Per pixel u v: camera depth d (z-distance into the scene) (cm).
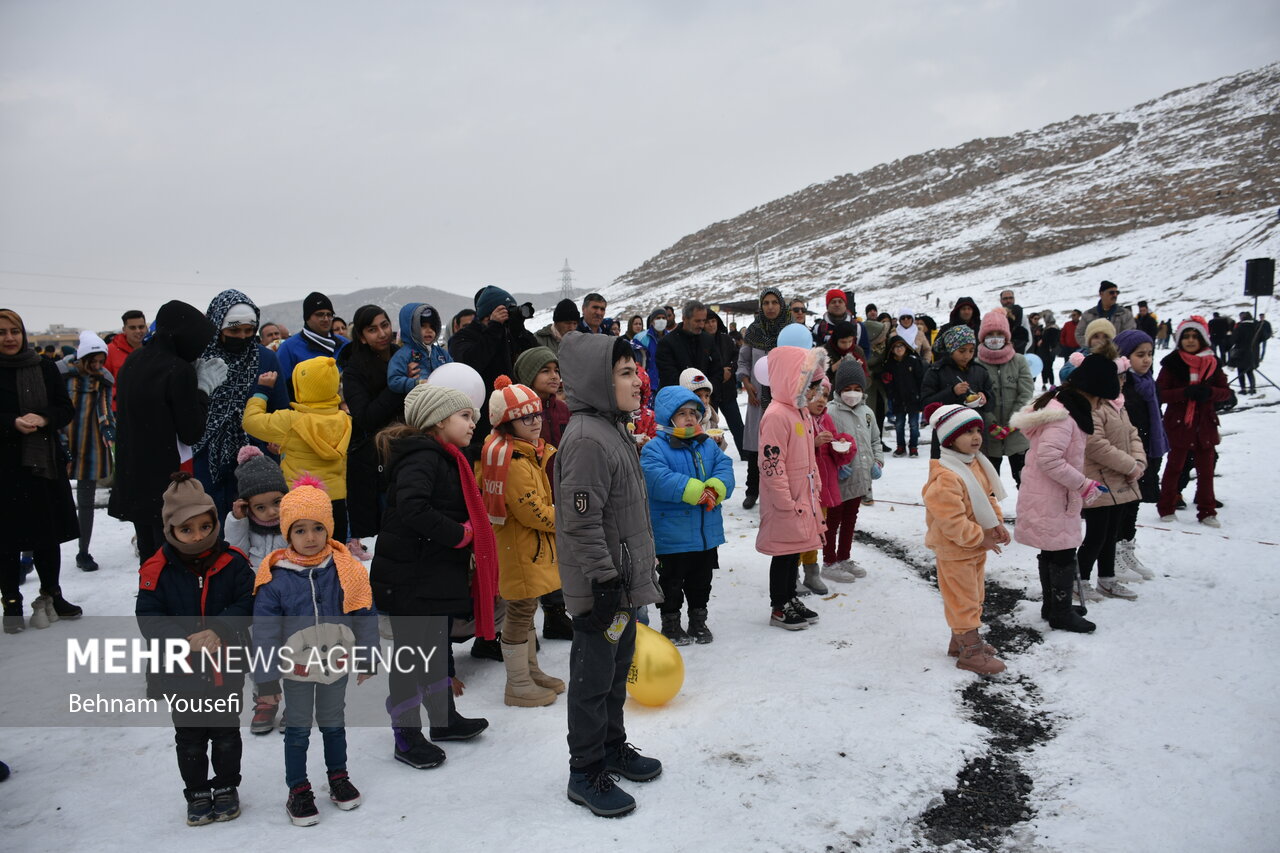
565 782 368
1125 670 475
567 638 556
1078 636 527
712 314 995
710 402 886
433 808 347
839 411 663
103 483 759
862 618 573
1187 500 838
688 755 389
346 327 974
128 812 351
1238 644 498
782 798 350
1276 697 430
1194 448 749
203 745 339
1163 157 10988
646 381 784
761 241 15550
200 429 519
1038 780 370
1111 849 317
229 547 359
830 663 496
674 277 15338
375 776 379
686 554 530
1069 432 525
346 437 586
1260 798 346
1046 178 12425
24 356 566
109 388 758
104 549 838
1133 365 744
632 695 437
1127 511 615
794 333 784
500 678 498
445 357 653
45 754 408
